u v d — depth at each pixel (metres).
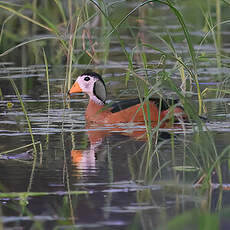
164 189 9.70
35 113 15.48
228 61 19.58
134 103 15.09
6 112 15.57
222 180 9.99
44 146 12.42
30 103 16.55
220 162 10.77
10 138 13.13
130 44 22.12
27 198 9.48
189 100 11.50
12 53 21.89
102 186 9.88
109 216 8.69
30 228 8.42
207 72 18.69
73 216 8.73
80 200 9.31
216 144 11.88
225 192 9.46
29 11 24.00
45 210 8.99
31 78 19.31
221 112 14.78
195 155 11.24
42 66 20.86
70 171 10.66
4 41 20.28
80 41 18.58
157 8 23.92
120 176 10.34
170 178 10.14
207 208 8.82
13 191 9.67
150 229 8.20
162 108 14.94
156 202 9.16
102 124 14.58
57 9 22.89
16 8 23.39
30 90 17.94
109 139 12.94
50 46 21.95
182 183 9.91
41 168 10.88
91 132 13.66
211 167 9.84
